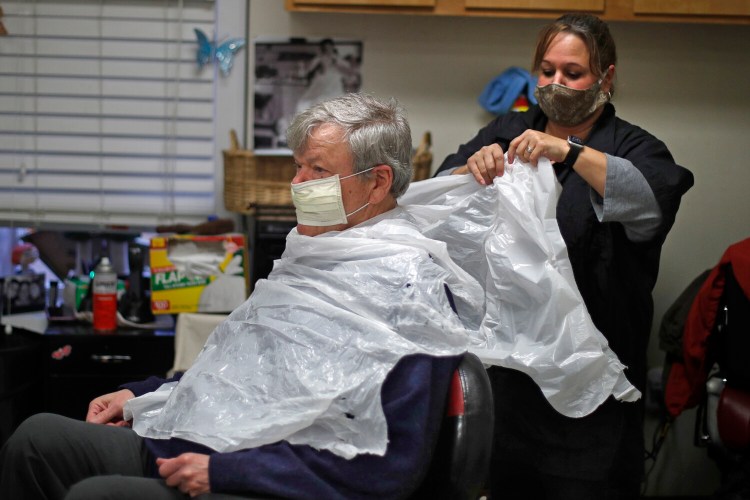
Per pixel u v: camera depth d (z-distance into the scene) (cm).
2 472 157
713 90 320
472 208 189
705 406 269
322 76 314
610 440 191
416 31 314
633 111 321
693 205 325
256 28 312
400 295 150
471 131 319
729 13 288
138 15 308
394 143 161
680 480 320
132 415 168
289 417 141
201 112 314
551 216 184
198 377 155
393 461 136
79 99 311
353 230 162
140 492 140
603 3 286
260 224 287
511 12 287
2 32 305
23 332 286
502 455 200
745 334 243
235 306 283
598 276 197
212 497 135
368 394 139
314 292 158
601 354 176
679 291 327
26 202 314
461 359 145
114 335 275
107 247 317
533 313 180
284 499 136
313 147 159
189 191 318
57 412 276
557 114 206
